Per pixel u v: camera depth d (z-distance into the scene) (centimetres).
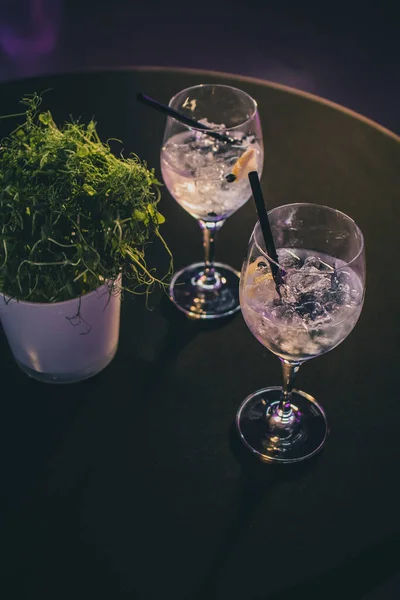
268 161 97
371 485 66
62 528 62
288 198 92
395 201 91
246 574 60
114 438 69
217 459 68
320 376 75
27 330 69
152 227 71
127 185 67
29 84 106
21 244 65
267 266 62
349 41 232
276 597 58
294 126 102
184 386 73
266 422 70
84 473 66
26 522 63
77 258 65
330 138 100
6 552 61
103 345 72
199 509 64
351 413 72
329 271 66
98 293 68
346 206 91
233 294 83
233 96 87
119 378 74
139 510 64
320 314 63
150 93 106
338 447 69
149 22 239
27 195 65
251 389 73
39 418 70
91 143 69
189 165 82
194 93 87
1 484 65
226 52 227
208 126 88
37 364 72
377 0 250
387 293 81
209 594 59
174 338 78
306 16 243
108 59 222
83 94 105
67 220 66
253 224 91
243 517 64
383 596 65
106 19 240
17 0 247
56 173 65
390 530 63
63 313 67
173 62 222
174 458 68
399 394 73
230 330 79
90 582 59
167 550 61
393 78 218
